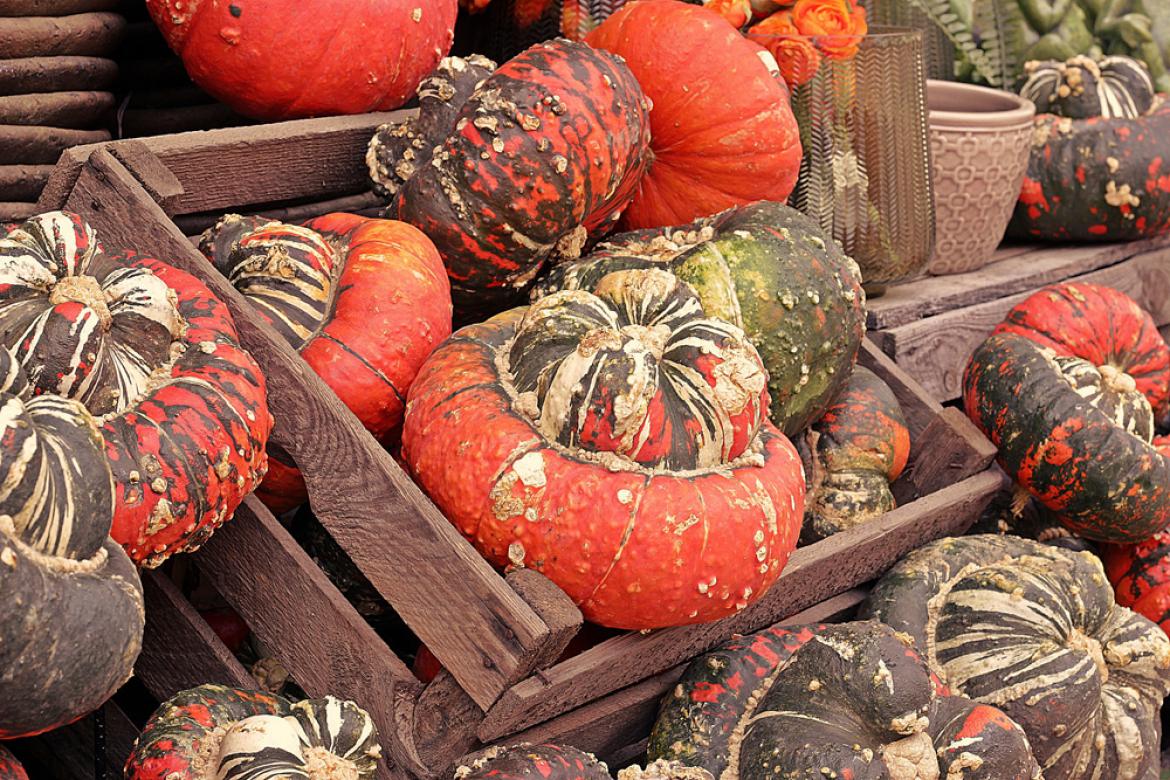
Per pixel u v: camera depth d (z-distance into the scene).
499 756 1.22
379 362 1.41
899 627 1.61
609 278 1.41
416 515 1.24
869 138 2.16
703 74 1.75
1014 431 1.85
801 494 1.37
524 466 1.23
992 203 2.42
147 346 1.17
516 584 1.21
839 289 1.65
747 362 1.30
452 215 1.51
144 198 1.37
